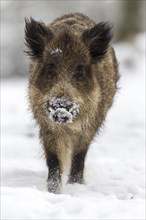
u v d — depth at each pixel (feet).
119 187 77.30
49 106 68.33
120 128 145.18
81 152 82.69
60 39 77.05
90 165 97.25
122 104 189.47
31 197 57.88
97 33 78.89
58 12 375.86
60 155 79.71
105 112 85.76
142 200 60.64
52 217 52.21
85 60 76.23
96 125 81.51
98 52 79.20
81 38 78.13
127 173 89.51
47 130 78.79
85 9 378.94
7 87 267.59
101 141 127.13
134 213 53.42
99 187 77.46
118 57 291.17
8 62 360.69
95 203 58.29
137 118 163.02
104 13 377.91
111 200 62.54
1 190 59.72
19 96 225.15
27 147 120.78
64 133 79.20
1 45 362.12
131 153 115.96
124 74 271.90
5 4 369.30
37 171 90.79
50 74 74.64
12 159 107.14
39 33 78.43
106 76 84.58
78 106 71.56
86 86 75.56
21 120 160.25
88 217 52.37
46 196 59.82
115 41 327.26
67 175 84.23
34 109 78.23
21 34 365.61
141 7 330.54
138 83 248.32
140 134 136.46
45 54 76.84
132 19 326.44
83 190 75.56
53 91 69.46
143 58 298.56
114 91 94.38
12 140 128.36
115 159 107.76
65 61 74.90
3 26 366.22
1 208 53.06
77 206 56.03
